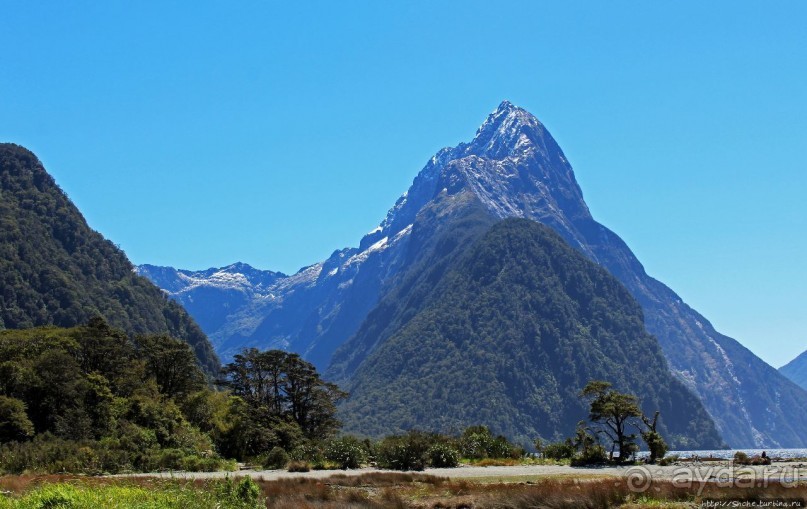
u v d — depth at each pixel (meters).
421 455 69.31
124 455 64.38
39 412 73.69
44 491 32.66
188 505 32.19
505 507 37.06
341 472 63.72
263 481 48.47
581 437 80.69
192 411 88.31
